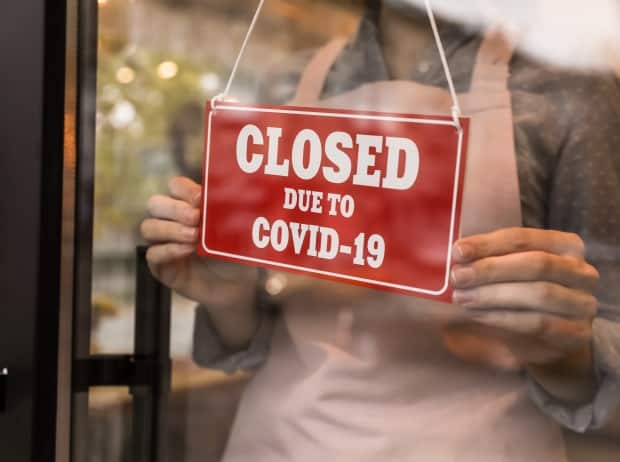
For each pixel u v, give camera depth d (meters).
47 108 1.02
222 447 1.04
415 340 0.87
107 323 1.07
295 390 0.97
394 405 0.90
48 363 1.04
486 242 0.79
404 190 0.81
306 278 0.95
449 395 0.86
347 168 0.84
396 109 0.89
